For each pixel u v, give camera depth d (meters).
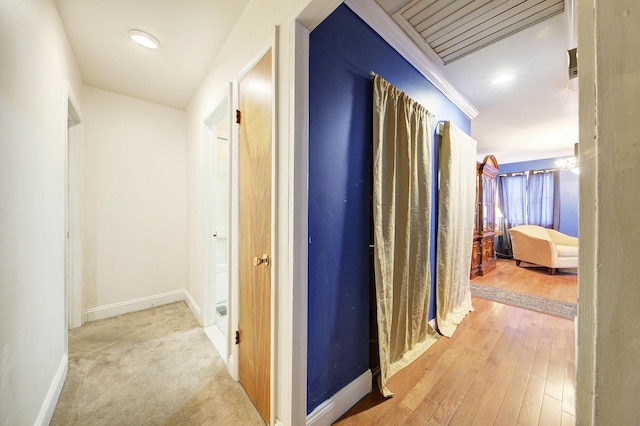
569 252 4.14
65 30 1.66
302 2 1.00
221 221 3.03
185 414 1.31
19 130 1.00
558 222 5.43
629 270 0.27
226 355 1.77
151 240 2.77
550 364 1.74
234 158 1.60
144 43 1.80
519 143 4.55
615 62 0.27
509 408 1.35
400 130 1.69
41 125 1.23
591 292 0.30
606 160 0.28
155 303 2.78
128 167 2.62
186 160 2.96
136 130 2.66
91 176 2.42
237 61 1.59
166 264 2.87
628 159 0.26
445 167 2.18
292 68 1.06
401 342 1.72
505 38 1.79
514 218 5.98
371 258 1.54
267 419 1.24
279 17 1.15
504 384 1.53
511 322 2.39
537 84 2.43
